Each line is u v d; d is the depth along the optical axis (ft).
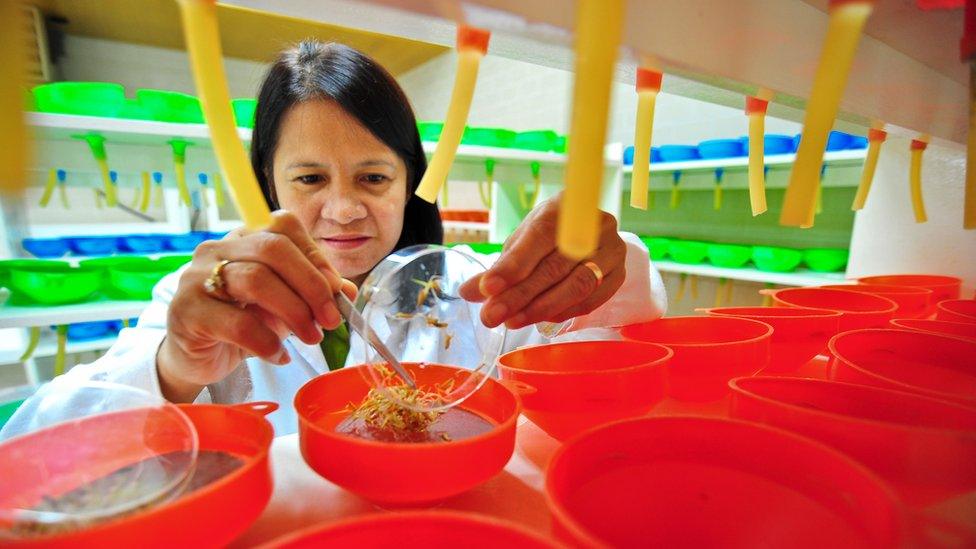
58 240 5.70
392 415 1.44
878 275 3.59
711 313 2.24
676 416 1.07
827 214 5.95
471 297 1.74
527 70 9.93
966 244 3.18
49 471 1.03
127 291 4.77
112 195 4.40
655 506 0.97
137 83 10.94
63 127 3.90
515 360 1.66
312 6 0.96
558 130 9.23
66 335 5.36
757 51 1.24
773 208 6.50
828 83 0.73
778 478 0.99
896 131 1.96
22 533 0.83
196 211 9.48
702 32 1.13
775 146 5.04
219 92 0.72
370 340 1.48
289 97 2.71
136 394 1.44
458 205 13.03
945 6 1.17
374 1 0.88
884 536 0.79
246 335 1.47
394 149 2.96
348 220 2.83
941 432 0.95
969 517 0.88
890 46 1.53
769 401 1.11
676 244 6.50
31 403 1.62
